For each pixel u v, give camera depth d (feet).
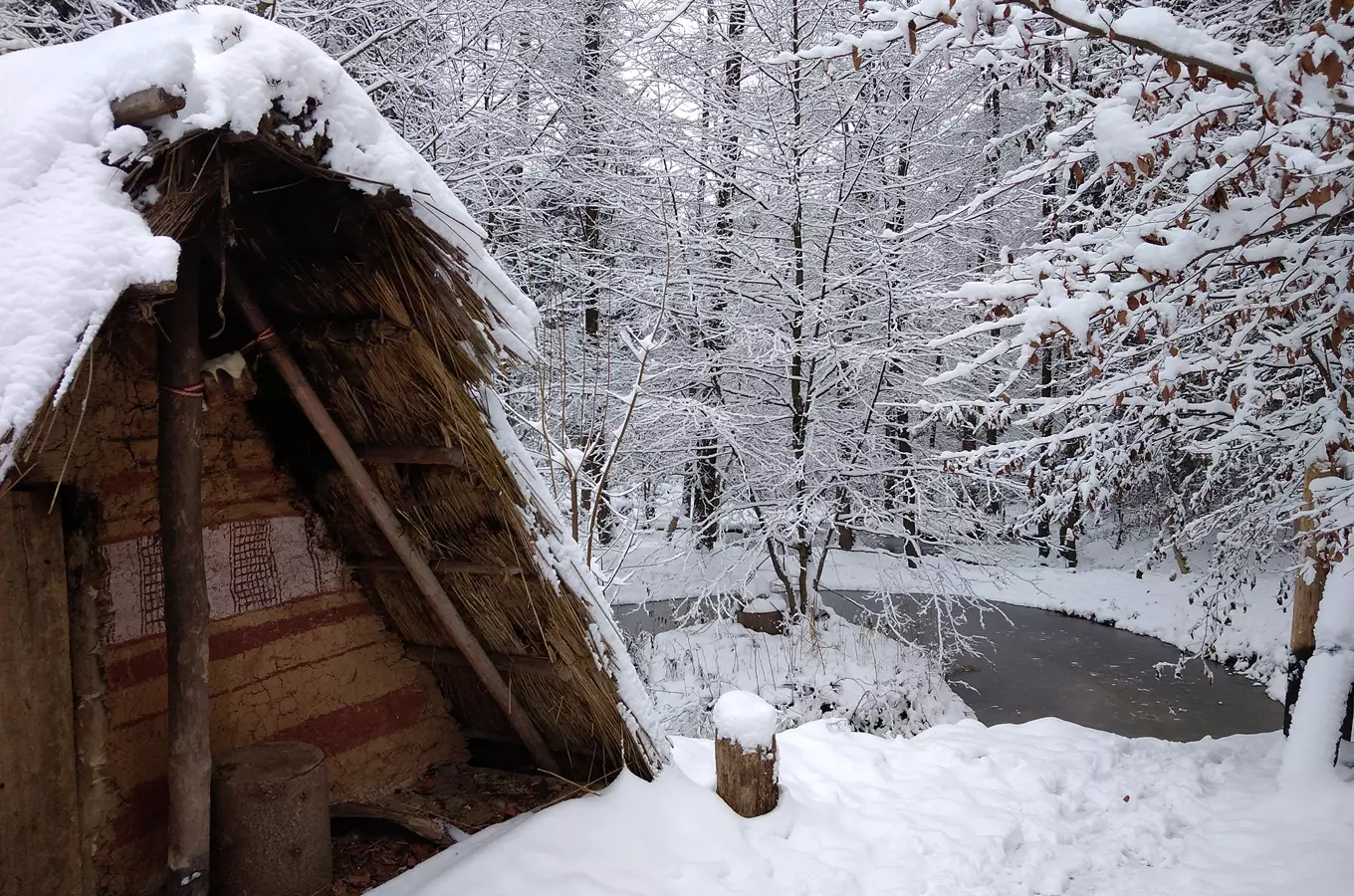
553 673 12.44
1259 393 17.56
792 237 34.71
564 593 11.64
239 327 10.78
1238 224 12.14
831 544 36.88
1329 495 15.52
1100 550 57.26
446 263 9.61
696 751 14.96
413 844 11.89
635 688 12.55
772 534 33.83
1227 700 32.53
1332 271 12.42
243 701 11.21
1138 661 37.55
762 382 36.99
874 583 39.86
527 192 33.71
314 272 10.13
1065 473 21.11
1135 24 9.91
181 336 8.77
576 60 36.14
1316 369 18.11
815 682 30.48
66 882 8.98
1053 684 35.01
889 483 36.22
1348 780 15.43
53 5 23.98
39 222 6.59
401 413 11.00
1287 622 34.88
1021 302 14.29
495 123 30.55
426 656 13.34
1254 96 11.02
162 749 10.08
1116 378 18.44
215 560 11.03
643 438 34.65
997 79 16.26
